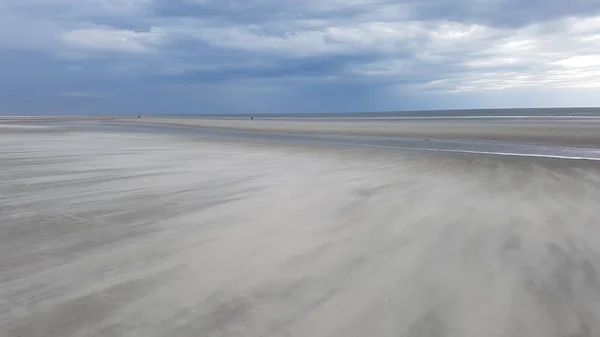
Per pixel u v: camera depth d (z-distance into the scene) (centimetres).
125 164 1095
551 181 849
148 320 287
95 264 389
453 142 1989
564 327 285
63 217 557
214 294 328
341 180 859
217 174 934
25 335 267
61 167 1030
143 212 586
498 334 276
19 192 723
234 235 480
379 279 359
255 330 275
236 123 5050
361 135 2586
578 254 424
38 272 369
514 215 576
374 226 519
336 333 273
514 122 3981
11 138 2081
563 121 4025
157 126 4084
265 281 353
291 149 1562
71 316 292
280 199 673
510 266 391
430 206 627
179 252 423
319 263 395
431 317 296
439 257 412
